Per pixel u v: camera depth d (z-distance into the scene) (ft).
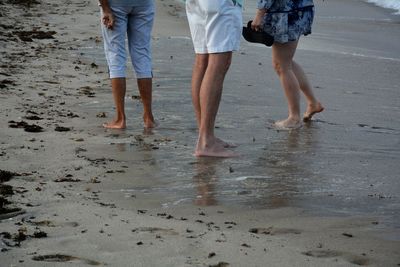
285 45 32.45
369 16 88.48
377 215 20.66
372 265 16.94
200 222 19.52
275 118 33.86
